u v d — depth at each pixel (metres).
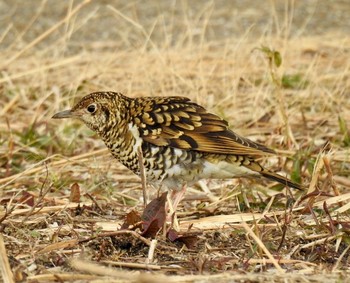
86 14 21.70
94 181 12.75
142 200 12.27
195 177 11.41
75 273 9.40
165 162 11.28
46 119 15.21
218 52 18.22
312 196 11.13
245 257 9.95
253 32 20.44
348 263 9.98
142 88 16.28
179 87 16.20
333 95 15.90
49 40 20.06
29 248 10.06
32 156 13.57
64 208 11.25
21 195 12.08
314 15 22.03
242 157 11.36
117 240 10.22
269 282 9.27
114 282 9.05
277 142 14.20
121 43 19.53
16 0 22.81
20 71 17.42
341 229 10.43
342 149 13.93
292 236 10.56
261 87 15.38
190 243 10.24
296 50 18.39
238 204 11.61
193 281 9.13
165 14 21.70
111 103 11.45
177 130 11.26
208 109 15.01
